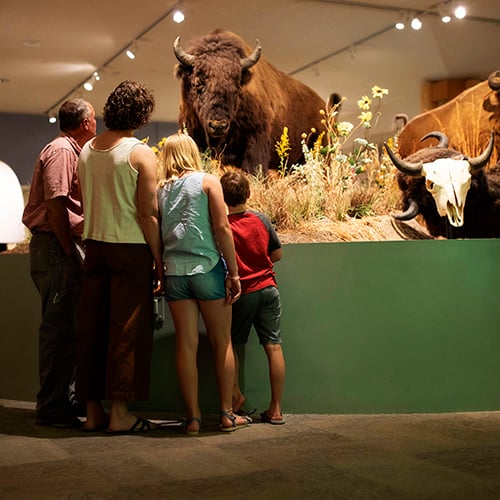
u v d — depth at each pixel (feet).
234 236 13.64
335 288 15.14
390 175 20.86
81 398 13.33
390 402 15.17
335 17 32.42
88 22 32.24
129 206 12.98
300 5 30.81
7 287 17.43
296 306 15.15
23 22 32.14
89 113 14.32
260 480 10.18
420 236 18.72
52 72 40.47
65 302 14.14
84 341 13.37
